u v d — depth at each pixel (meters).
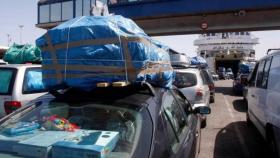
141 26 22.39
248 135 7.59
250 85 7.97
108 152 2.27
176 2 19.39
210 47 42.12
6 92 5.67
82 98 3.01
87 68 2.81
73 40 2.83
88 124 2.75
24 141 2.39
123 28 2.90
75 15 22.47
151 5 19.98
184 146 3.24
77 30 2.82
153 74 3.11
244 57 35.78
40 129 2.70
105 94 3.03
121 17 3.11
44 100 3.13
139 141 2.43
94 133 2.48
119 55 2.78
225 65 38.47
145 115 2.66
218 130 8.18
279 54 5.20
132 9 20.44
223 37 41.56
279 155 4.60
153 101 2.92
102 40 2.78
